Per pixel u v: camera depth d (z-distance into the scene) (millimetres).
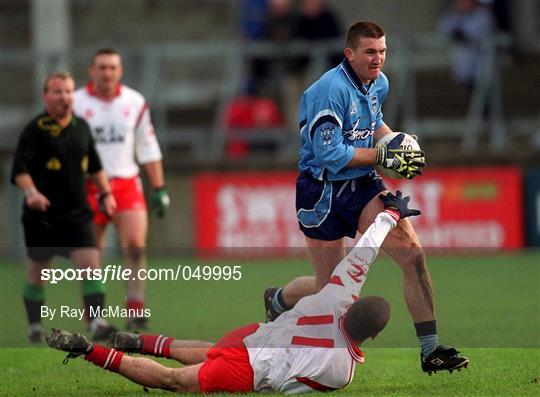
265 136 62031
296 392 24484
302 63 63000
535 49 69500
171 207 60062
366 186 26734
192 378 24734
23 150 32812
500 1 64875
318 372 24281
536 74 72562
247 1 67312
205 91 79312
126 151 37312
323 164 26359
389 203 25625
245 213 59750
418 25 84625
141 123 37594
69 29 84188
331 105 26062
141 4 87875
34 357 30078
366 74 26125
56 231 32688
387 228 25375
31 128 32906
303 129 26750
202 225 59844
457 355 26188
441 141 67062
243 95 63781
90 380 27203
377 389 25484
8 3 87438
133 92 37750
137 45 64500
